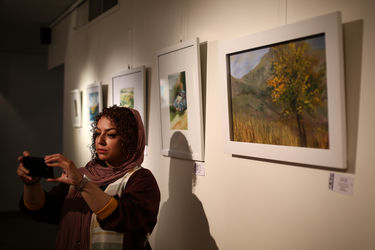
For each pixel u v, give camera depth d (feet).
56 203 6.56
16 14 17.83
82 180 5.05
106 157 5.92
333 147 4.55
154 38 9.16
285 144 5.28
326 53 4.56
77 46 15.66
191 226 7.60
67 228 5.90
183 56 7.52
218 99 6.81
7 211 22.76
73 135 16.12
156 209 5.76
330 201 4.78
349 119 4.54
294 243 5.28
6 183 22.90
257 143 5.75
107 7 12.48
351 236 4.52
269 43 5.37
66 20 17.56
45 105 24.31
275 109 5.41
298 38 4.97
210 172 7.02
